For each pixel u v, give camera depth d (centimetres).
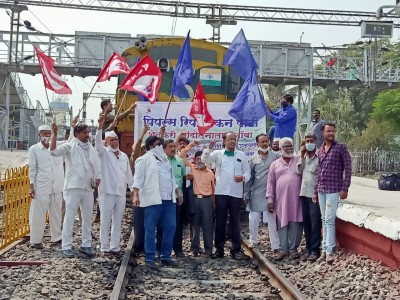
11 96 4769
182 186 1023
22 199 1138
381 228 858
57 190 1043
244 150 1322
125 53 1465
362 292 752
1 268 859
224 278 856
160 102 1329
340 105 5625
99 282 792
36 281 772
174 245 1027
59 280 783
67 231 957
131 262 916
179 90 1130
